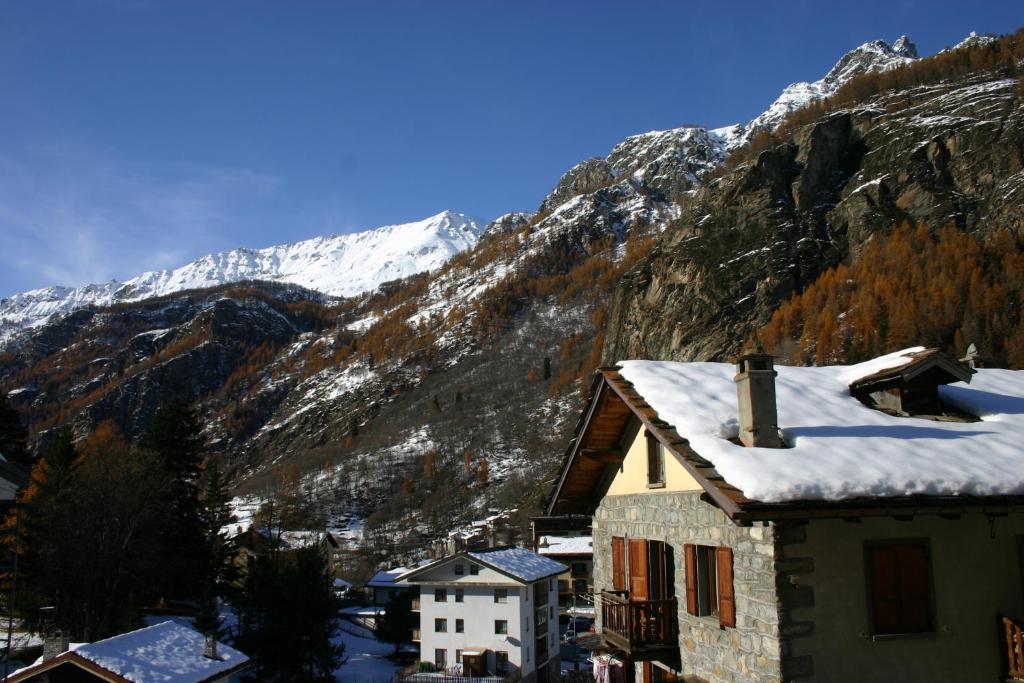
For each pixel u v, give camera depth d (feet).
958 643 37.06
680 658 47.55
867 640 36.11
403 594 180.75
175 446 171.01
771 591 36.14
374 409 639.76
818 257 391.24
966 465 36.94
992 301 288.71
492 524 321.73
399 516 369.91
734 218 445.37
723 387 48.06
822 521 36.76
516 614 145.07
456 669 144.15
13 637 132.05
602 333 532.73
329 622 142.41
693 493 45.78
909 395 46.57
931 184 391.04
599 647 55.93
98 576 126.93
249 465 629.51
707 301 395.55
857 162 452.35
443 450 462.19
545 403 481.46
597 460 60.29
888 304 313.32
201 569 169.89
